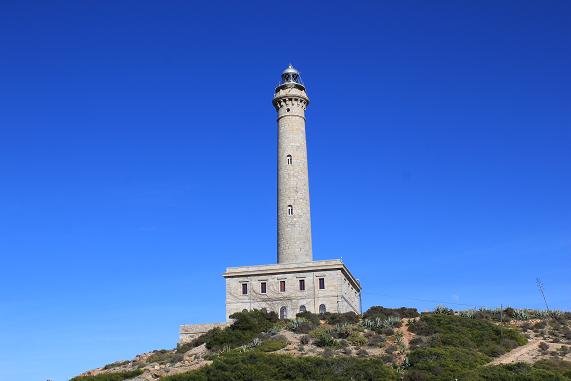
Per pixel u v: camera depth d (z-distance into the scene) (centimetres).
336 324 8944
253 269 10662
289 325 9025
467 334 8238
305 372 6900
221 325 9962
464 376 6475
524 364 6856
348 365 7012
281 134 11431
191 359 8325
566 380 6306
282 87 11656
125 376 7719
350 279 11156
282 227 10956
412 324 8650
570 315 9425
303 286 10462
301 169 11231
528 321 9144
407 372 6812
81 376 7794
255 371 6969
